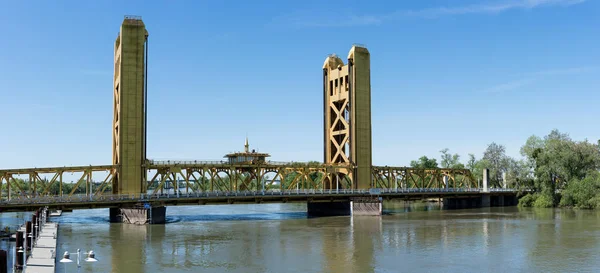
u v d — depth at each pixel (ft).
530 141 514.27
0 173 295.69
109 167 334.03
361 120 437.99
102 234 257.55
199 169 359.05
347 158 444.96
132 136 339.16
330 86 471.62
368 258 188.85
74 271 165.07
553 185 444.55
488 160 604.49
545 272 164.04
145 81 350.43
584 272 163.84
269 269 170.71
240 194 356.18
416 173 491.31
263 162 392.68
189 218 359.46
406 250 205.57
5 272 128.47
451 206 492.95
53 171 312.91
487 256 191.01
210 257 192.34
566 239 230.89
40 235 242.17
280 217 369.09
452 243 222.89
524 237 238.68
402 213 400.06
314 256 193.67
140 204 314.35
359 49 441.68
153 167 343.67
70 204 296.10
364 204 384.06
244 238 244.01
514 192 488.02
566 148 435.53
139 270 168.76
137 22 346.74
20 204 280.72
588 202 402.72
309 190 387.96
